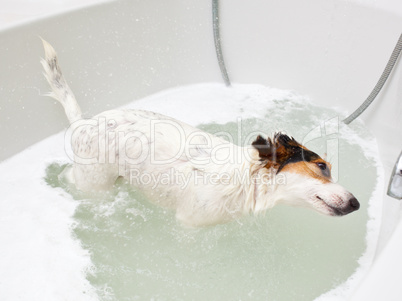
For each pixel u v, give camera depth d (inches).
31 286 62.8
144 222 72.9
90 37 88.4
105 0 87.9
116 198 74.9
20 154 85.0
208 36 103.3
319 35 95.6
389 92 83.2
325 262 67.9
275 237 71.8
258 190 62.9
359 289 36.6
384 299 35.8
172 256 69.1
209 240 70.7
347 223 73.5
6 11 83.5
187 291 64.7
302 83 101.7
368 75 89.7
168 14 97.3
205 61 105.3
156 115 70.2
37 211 74.2
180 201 67.4
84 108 91.9
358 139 89.4
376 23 86.0
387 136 83.7
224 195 63.7
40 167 83.0
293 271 67.0
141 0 92.5
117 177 71.7
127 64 95.9
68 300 61.5
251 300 63.4
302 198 61.3
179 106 100.4
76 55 87.5
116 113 69.9
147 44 97.2
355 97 93.5
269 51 102.9
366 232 71.9
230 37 103.7
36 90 84.4
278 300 63.1
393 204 67.9
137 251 69.5
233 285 65.5
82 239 70.4
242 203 64.7
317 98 100.2
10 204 75.3
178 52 102.0
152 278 66.1
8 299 60.7
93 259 67.7
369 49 88.4
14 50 79.1
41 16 81.2
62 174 79.7
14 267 65.2
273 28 100.5
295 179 60.2
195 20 100.7
